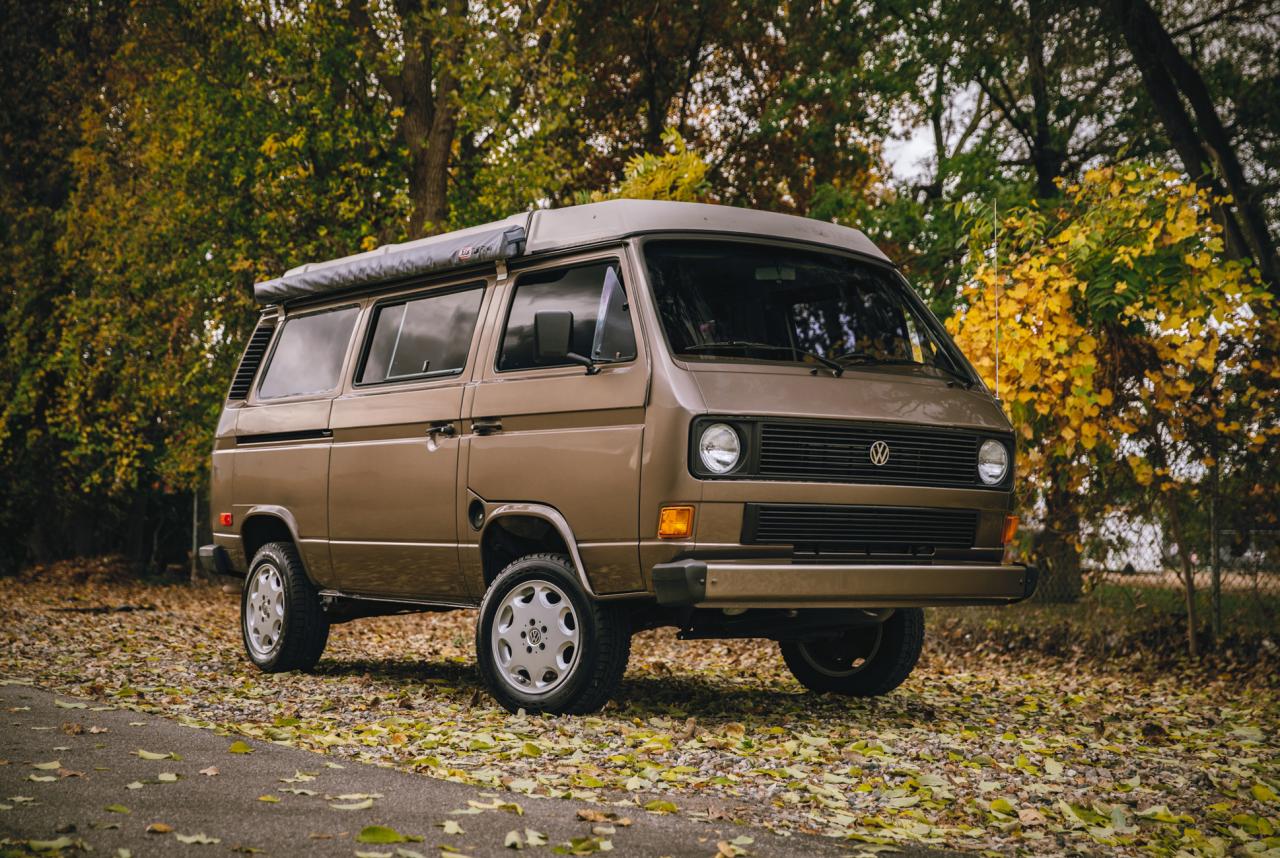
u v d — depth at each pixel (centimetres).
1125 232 929
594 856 395
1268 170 1299
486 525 682
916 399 655
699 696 777
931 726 679
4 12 2166
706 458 591
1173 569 1004
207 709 694
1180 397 943
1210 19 1372
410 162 1792
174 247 1916
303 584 851
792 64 1878
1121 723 719
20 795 451
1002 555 687
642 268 638
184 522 2700
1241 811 515
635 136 2125
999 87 1805
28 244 2170
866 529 629
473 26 1577
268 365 899
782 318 664
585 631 638
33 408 2170
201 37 1861
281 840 400
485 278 728
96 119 2103
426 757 542
